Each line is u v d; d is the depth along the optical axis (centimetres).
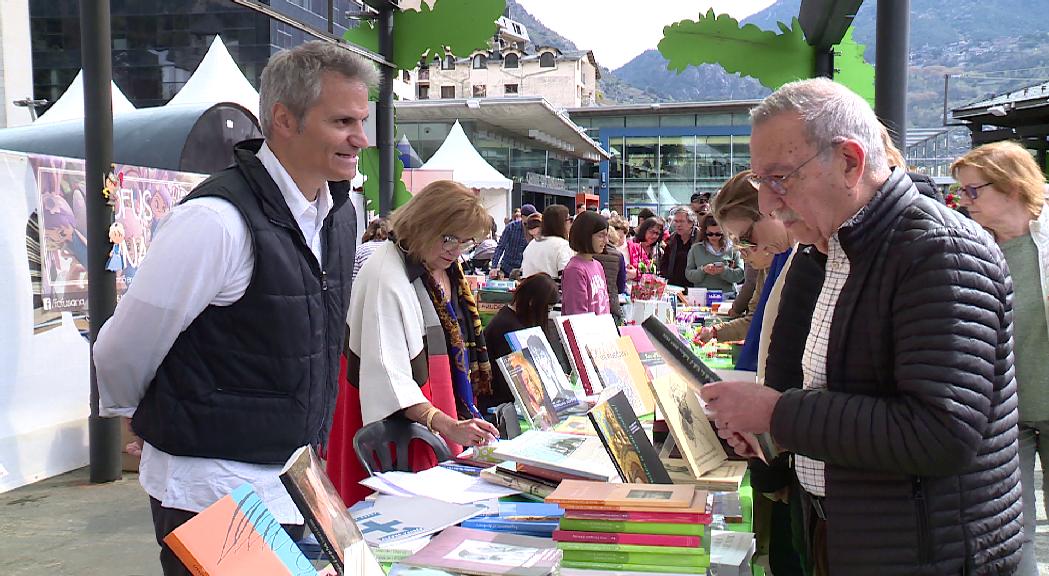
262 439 179
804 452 140
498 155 2619
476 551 163
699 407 231
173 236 169
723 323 506
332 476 275
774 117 145
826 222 146
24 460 498
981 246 135
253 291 175
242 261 174
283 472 118
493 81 6888
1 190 479
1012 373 144
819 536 170
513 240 1064
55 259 522
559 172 3419
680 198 3525
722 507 195
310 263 186
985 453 138
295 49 182
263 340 177
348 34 641
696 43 557
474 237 265
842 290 144
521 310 394
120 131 634
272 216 177
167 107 675
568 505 159
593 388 335
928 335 130
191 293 168
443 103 2148
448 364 272
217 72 838
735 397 146
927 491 136
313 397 187
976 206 299
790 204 146
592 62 7150
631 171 3550
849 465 136
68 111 871
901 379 133
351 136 181
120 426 516
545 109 2158
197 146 640
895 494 138
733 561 163
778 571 217
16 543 408
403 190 682
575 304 529
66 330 532
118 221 529
